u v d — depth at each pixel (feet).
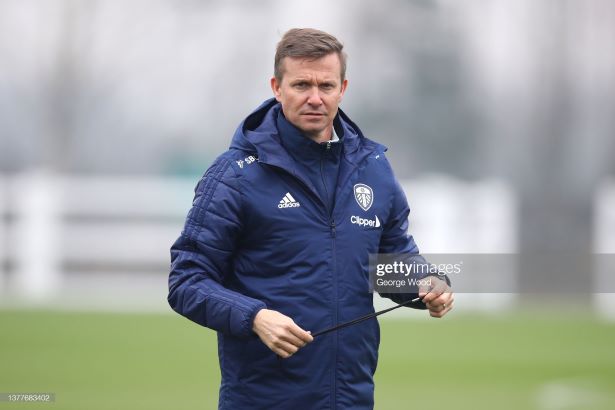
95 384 124.57
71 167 451.12
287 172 53.47
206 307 52.11
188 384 125.90
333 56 53.57
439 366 144.15
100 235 249.75
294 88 53.42
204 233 53.47
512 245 251.80
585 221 296.71
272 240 53.42
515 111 490.90
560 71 491.72
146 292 236.43
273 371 53.06
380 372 138.82
